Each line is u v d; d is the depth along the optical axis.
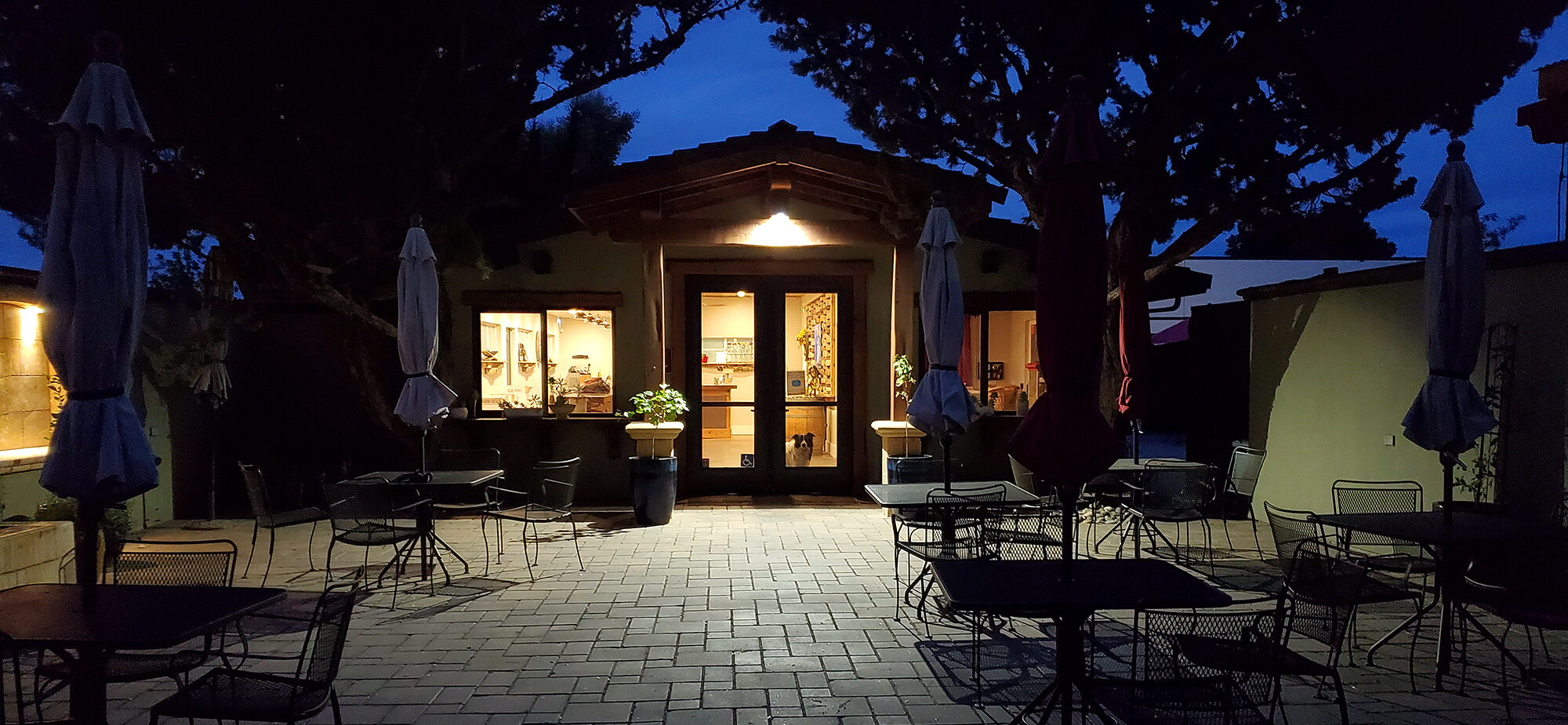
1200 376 10.59
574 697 4.24
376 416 9.30
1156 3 7.20
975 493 6.15
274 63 6.87
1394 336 7.22
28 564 5.57
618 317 10.23
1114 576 3.90
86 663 3.22
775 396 10.62
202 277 8.64
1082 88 3.81
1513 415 6.02
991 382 10.46
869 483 10.54
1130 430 8.60
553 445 10.16
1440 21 6.54
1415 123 7.25
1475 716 4.02
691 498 10.40
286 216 7.57
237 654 4.36
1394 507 7.07
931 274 6.29
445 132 8.31
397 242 8.63
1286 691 4.36
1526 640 5.18
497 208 10.55
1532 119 7.16
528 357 10.22
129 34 6.47
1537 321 5.86
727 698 4.23
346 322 9.01
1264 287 8.90
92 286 3.42
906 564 7.09
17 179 7.25
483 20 7.86
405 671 4.59
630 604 5.91
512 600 6.00
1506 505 5.80
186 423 9.45
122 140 3.55
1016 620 5.52
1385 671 4.65
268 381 10.49
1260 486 9.19
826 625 5.42
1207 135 7.38
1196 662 3.52
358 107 7.25
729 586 6.37
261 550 7.68
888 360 10.52
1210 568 6.86
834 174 9.20
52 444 3.41
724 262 10.40
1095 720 3.96
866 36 8.14
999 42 7.69
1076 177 3.74
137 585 3.80
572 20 8.93
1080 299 3.68
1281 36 7.12
